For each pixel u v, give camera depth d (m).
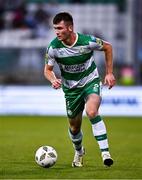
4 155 30.73
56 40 23.75
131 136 43.56
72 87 23.91
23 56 76.88
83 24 81.62
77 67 23.69
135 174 22.67
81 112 24.39
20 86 64.88
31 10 81.00
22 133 45.78
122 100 62.72
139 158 29.45
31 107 64.19
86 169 24.36
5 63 76.38
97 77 23.92
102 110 62.78
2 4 80.69
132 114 62.66
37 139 41.16
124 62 76.00
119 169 24.42
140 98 62.59
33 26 79.88
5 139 41.06
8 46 77.19
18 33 78.81
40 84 72.38
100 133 22.95
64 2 82.69
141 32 74.06
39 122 56.09
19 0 81.56
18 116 63.00
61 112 64.06
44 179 21.34
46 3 82.12
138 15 72.31
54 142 38.94
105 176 22.06
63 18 22.97
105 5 82.44
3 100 64.31
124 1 82.06
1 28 79.50
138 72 70.44
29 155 30.77
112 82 23.70
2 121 57.00
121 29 81.12
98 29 81.25
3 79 73.00
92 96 23.33
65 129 49.31
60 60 23.83
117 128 50.22
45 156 24.36
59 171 23.66
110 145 37.09
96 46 23.66
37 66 75.00
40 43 77.44
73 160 27.64
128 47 76.25
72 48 23.50
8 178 21.64
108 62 24.00
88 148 35.16
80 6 82.31
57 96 64.06
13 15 80.12
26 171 23.75
